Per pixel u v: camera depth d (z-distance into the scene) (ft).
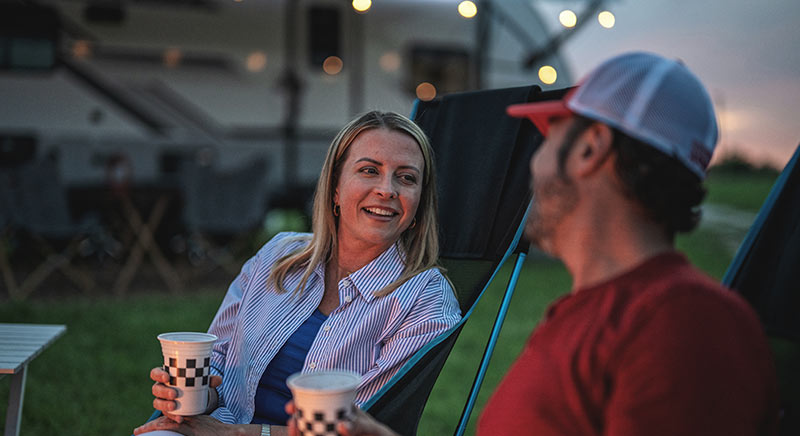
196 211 18.56
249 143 26.07
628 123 2.84
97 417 9.71
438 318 5.26
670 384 2.51
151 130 25.38
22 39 24.20
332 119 26.53
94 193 19.99
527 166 6.24
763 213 4.88
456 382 11.51
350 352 5.21
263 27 25.70
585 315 2.87
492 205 6.26
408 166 5.46
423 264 5.64
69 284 19.51
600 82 2.97
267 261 5.83
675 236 3.01
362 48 26.32
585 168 2.93
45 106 24.53
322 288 5.54
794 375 4.45
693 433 2.45
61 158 24.58
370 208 5.38
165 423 4.78
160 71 25.21
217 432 4.86
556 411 2.80
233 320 5.82
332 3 25.91
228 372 5.60
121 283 19.35
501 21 26.53
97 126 24.94
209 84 25.63
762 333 2.70
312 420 3.27
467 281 5.99
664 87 2.89
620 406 2.61
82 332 14.02
